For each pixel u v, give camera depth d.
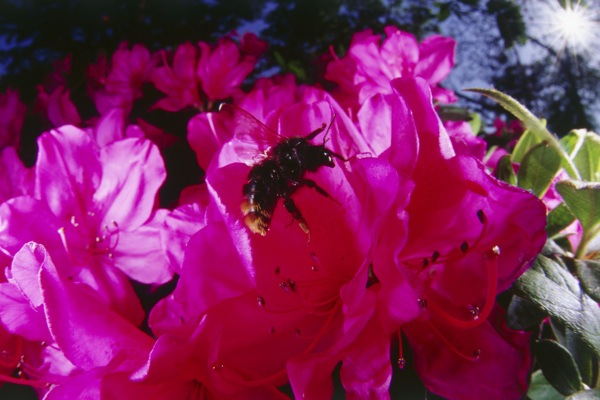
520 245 0.09
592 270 0.11
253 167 0.11
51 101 0.20
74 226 0.13
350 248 0.10
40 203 0.12
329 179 0.10
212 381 0.09
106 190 0.13
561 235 0.13
